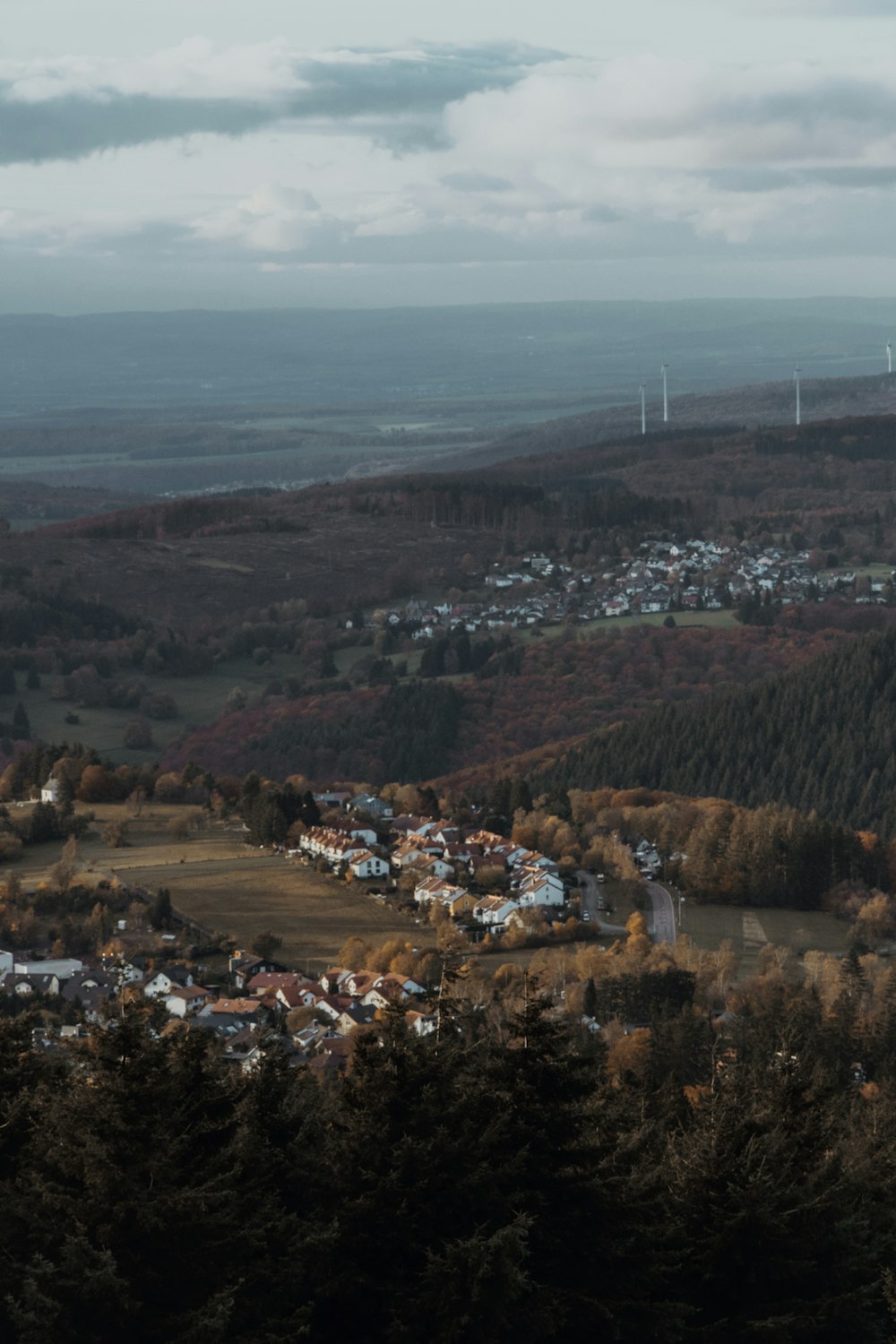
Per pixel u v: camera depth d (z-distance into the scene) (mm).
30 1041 51219
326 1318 46812
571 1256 49719
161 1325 42250
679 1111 86625
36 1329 40094
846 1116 86750
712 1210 53188
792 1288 53625
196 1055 49250
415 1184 47250
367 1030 51906
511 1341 46312
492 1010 132750
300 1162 48719
